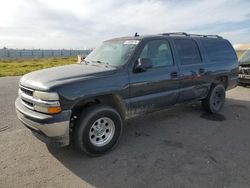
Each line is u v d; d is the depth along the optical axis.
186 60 5.18
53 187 2.98
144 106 4.40
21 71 18.09
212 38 6.14
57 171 3.35
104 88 3.73
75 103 3.43
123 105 4.07
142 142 4.34
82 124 3.58
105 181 3.12
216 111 6.09
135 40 4.52
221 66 6.01
